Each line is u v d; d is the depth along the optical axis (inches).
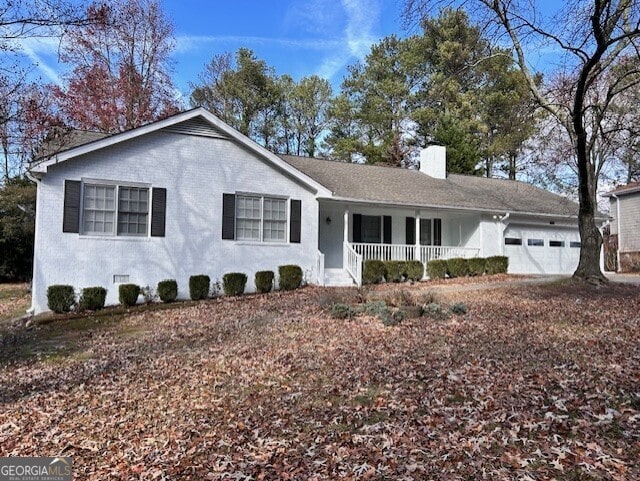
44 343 316.8
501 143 964.6
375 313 362.3
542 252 759.7
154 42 1008.2
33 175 429.4
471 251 697.6
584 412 160.6
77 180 445.7
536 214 724.7
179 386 217.0
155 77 1029.2
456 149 1053.8
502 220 714.2
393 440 147.3
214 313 408.8
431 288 540.7
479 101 1095.0
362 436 152.1
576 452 132.2
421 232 737.6
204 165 508.7
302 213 569.0
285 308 419.2
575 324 318.0
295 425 165.9
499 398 178.2
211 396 202.1
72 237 441.7
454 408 171.3
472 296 464.4
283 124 1519.4
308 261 570.3
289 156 730.8
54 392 216.4
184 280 493.0
